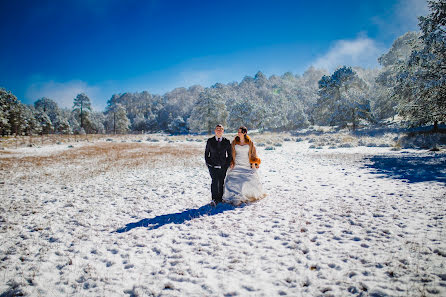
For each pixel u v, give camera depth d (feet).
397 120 111.96
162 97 531.50
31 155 50.11
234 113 174.19
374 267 8.11
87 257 9.95
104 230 12.78
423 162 28.89
